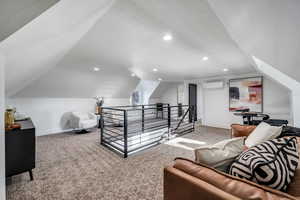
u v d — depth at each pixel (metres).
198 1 1.27
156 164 2.36
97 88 5.26
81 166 2.29
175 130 4.48
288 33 1.08
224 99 5.18
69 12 1.06
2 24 0.89
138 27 1.98
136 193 1.64
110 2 1.38
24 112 4.05
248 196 0.60
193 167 0.86
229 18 1.25
